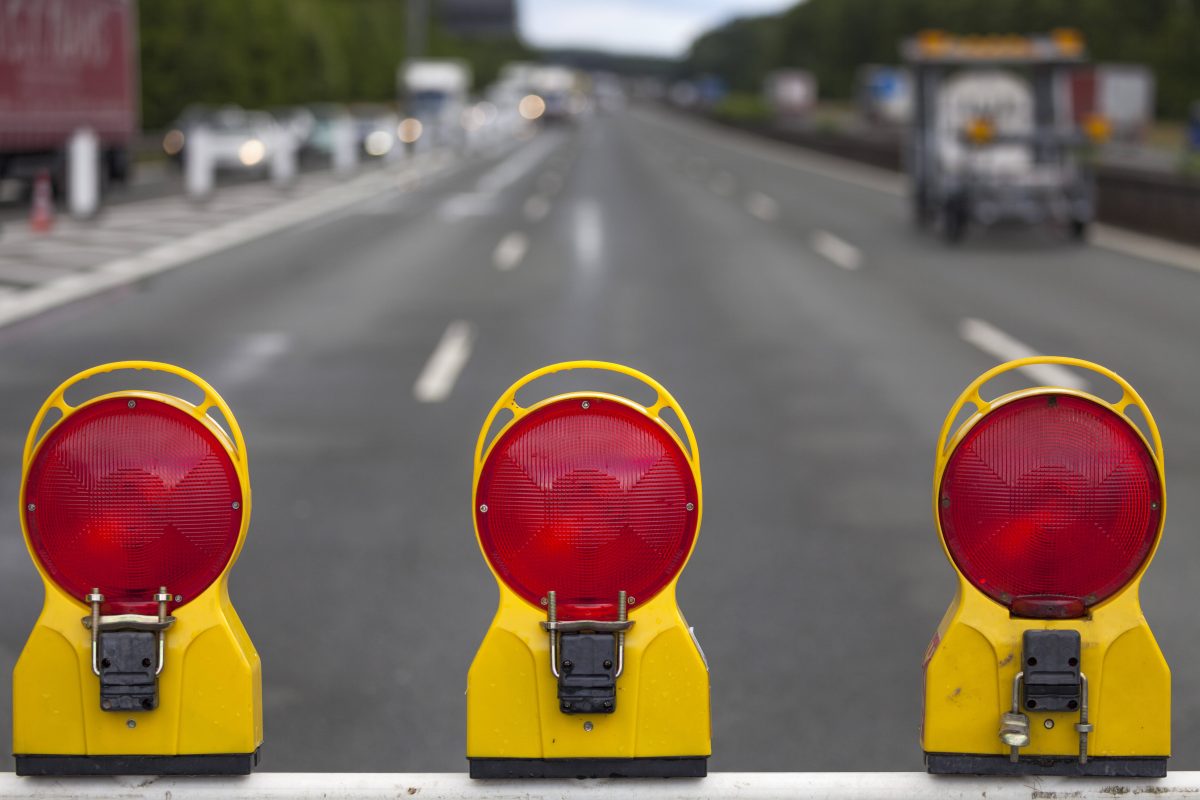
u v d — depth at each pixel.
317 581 6.45
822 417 10.27
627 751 3.20
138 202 32.81
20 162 29.89
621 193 36.75
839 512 7.67
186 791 3.17
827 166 53.00
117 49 33.25
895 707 4.98
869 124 120.19
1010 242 24.34
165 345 13.41
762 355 13.00
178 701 3.20
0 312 15.48
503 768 3.21
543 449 3.09
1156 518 3.11
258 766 4.50
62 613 3.18
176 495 3.13
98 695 3.18
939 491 3.15
